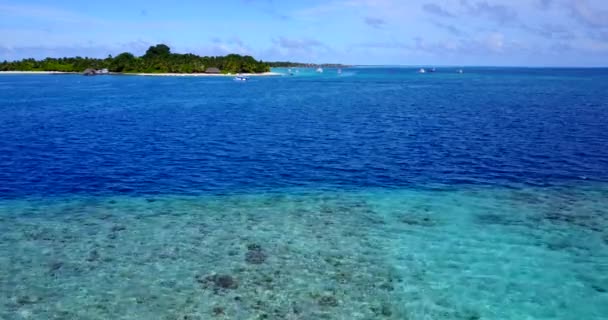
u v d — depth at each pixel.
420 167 31.03
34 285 15.44
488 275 16.08
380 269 16.58
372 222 21.19
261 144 39.62
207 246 18.58
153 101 83.50
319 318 13.62
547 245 18.45
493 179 28.00
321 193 25.62
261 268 16.69
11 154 35.25
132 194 25.47
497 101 81.12
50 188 26.45
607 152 34.66
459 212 22.34
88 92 106.12
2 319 13.53
